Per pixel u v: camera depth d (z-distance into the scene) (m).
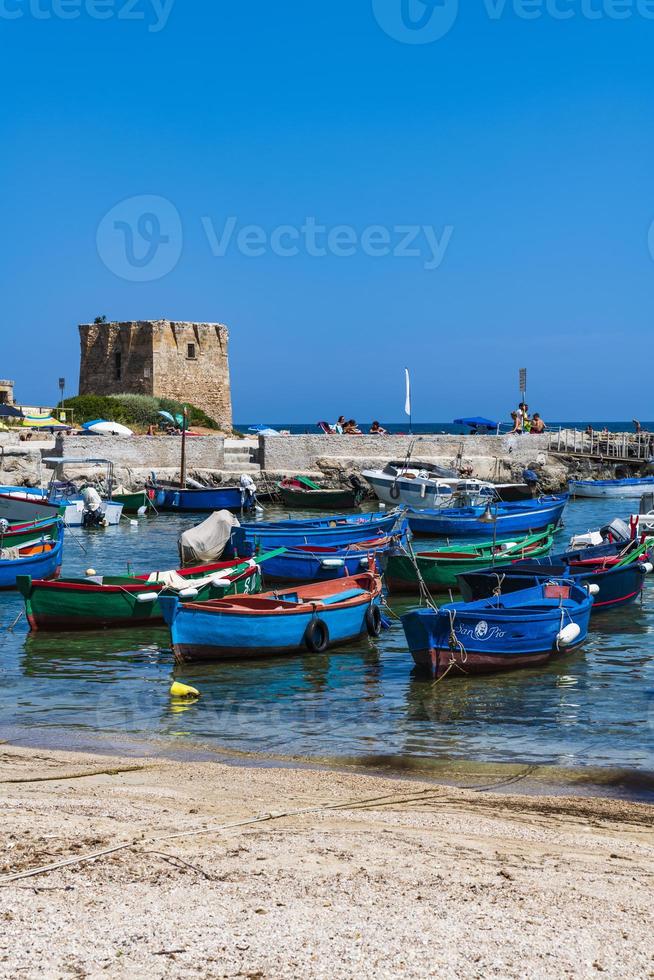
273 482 54.09
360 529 33.59
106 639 19.73
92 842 8.43
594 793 10.82
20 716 14.35
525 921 6.82
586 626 19.08
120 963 6.02
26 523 33.16
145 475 51.47
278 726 13.88
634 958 6.28
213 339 83.50
